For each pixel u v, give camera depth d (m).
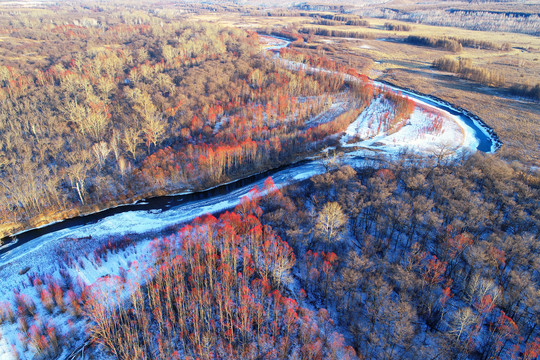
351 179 129.75
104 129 170.38
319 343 74.69
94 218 130.25
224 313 84.81
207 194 145.50
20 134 162.38
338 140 184.00
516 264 84.44
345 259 92.94
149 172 145.88
